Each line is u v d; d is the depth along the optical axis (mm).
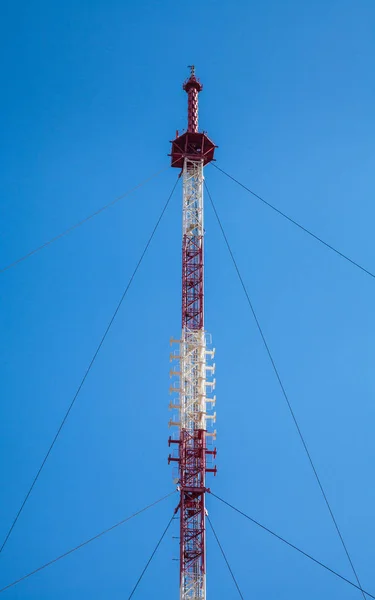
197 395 101562
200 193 112688
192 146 115688
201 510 95688
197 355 103625
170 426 100000
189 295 107188
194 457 98125
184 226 110938
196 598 92062
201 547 94125
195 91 119312
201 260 109125
